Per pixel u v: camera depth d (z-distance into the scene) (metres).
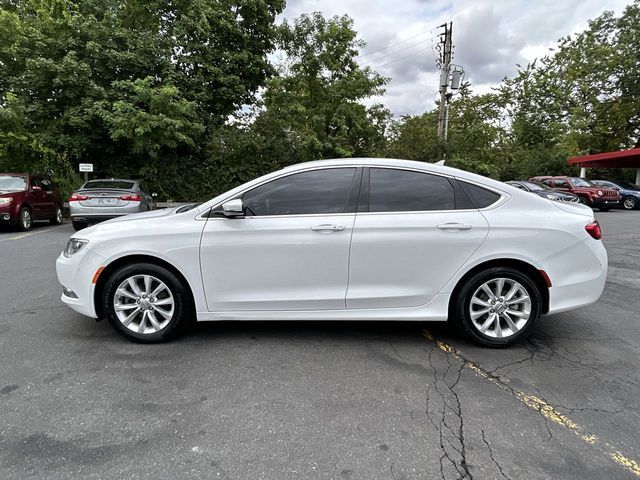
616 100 28.25
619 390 2.92
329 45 18.47
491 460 2.20
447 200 3.56
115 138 14.23
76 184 15.50
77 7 15.88
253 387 2.91
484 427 2.48
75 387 2.88
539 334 3.94
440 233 3.45
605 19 28.92
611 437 2.40
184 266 3.50
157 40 16.39
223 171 18.31
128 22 17.98
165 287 3.57
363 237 3.45
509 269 3.51
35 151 14.54
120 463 2.14
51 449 2.24
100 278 3.57
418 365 3.27
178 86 16.48
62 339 3.71
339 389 2.90
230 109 18.52
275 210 3.54
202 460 2.17
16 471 2.07
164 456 2.20
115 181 10.80
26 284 5.49
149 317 3.61
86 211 9.65
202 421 2.51
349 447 2.29
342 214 3.50
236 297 3.55
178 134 14.84
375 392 2.86
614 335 3.92
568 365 3.30
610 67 27.77
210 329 3.99
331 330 3.98
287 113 18.44
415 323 4.19
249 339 3.75
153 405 2.68
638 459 2.21
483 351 3.54
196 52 17.19
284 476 2.06
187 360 3.32
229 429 2.44
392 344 3.66
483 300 3.58
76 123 14.37
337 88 18.30
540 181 22.02
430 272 3.49
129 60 15.35
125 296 3.60
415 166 3.62
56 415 2.55
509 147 34.56
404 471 2.11
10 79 14.81
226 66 17.59
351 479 2.05
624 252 8.34
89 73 14.58
